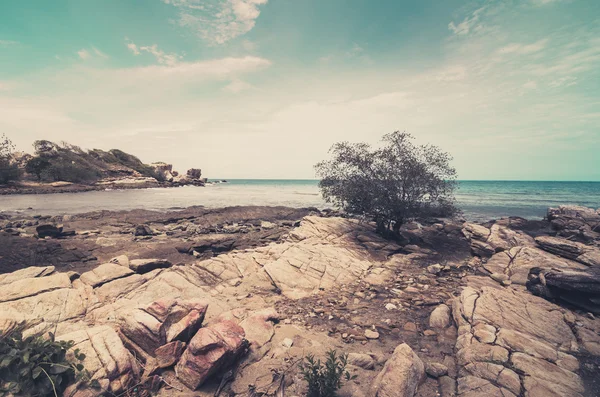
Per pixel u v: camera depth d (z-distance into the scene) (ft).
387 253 48.85
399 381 15.02
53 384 12.24
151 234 68.39
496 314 23.26
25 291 23.47
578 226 61.41
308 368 16.10
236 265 37.96
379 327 24.47
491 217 105.09
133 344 17.66
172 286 30.45
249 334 21.27
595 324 22.63
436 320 24.77
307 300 30.94
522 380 15.78
